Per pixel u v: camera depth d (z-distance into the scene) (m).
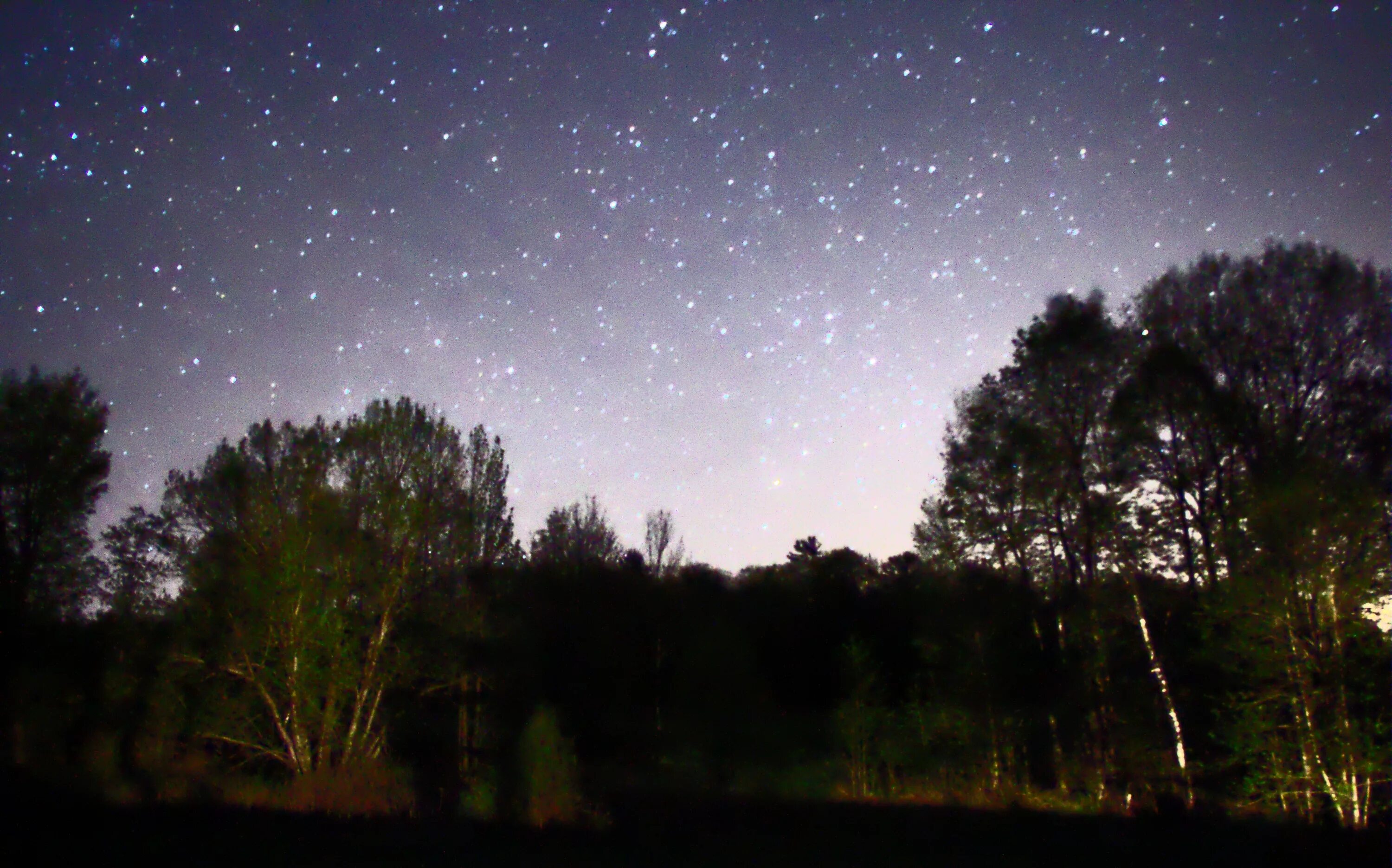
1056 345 21.91
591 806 16.81
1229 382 20.33
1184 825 14.93
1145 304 21.77
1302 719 14.25
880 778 22.14
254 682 19.48
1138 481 21.31
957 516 22.89
